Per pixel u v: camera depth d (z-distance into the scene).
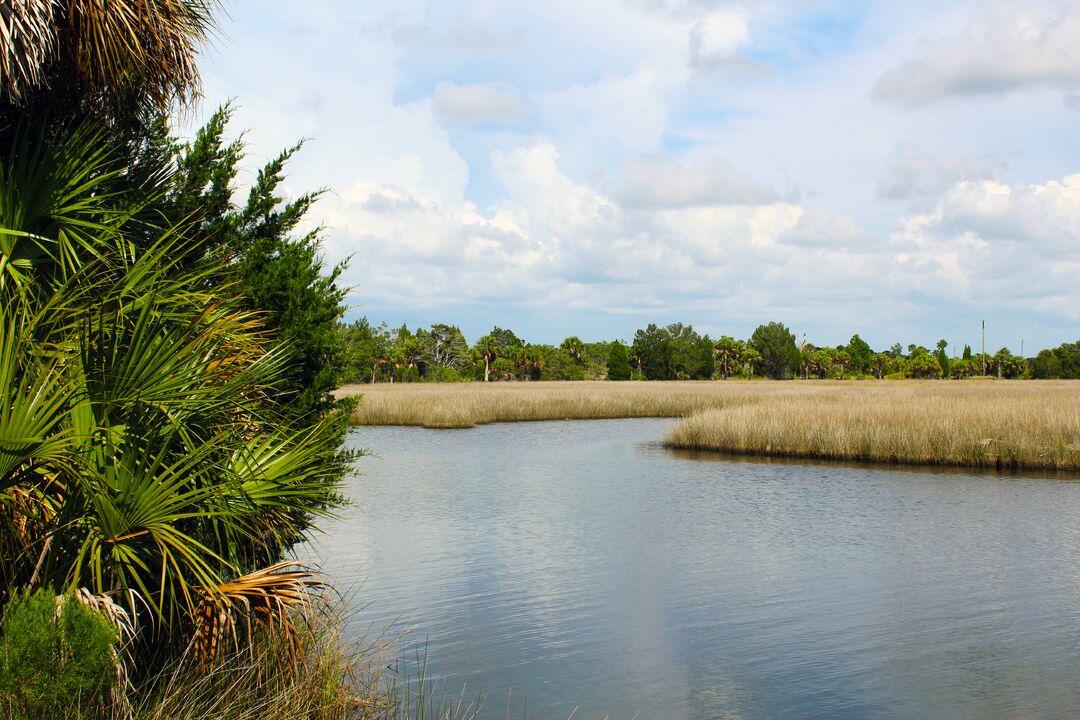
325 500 6.20
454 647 7.76
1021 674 7.22
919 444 22.00
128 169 6.34
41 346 4.51
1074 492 17.36
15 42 4.91
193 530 5.16
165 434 4.73
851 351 131.12
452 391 53.19
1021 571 10.71
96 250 5.50
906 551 11.85
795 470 21.00
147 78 6.14
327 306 7.53
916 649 7.78
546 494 17.19
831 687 6.91
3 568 4.20
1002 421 21.88
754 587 9.93
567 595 9.55
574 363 112.81
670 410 43.12
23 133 5.59
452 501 16.31
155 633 5.11
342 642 7.24
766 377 127.62
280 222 7.87
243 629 5.48
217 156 7.29
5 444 3.95
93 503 4.25
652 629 8.33
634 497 16.83
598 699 6.61
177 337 4.75
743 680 7.05
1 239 4.78
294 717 5.00
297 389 7.30
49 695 3.66
